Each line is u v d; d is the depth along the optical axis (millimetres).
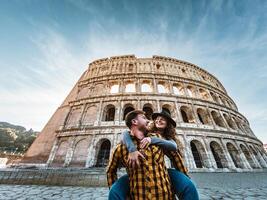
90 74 43625
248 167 29984
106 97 35000
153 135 3430
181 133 29531
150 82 38438
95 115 33125
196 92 39344
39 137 37000
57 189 12844
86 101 35594
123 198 2834
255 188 12969
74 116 35312
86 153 28094
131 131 3457
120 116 31672
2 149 77312
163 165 3014
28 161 32688
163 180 2752
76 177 15039
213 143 32125
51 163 29281
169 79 38938
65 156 29359
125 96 34562
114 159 3293
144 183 2695
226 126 34781
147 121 3531
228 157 29500
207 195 10570
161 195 2596
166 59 44750
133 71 40719
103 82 38906
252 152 34594
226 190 12250
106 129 29875
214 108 37062
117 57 44938
